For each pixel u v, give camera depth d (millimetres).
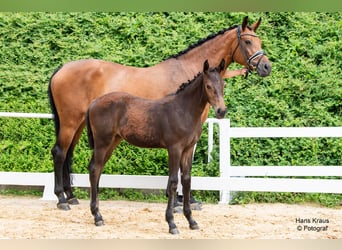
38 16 13992
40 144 12023
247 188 10539
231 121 12172
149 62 13008
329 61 13094
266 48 13273
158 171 11531
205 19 13820
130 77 9703
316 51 13180
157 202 11008
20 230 8039
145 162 11570
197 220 9055
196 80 8078
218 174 11227
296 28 13625
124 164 11586
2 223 8484
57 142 10047
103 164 8641
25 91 12852
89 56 13258
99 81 9828
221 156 10820
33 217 9047
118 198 11266
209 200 11000
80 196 11133
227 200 10672
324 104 12422
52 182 10922
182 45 13242
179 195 10266
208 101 7969
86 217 9195
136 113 8305
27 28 13758
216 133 11906
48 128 12297
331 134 10703
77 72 9883
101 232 8055
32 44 13547
